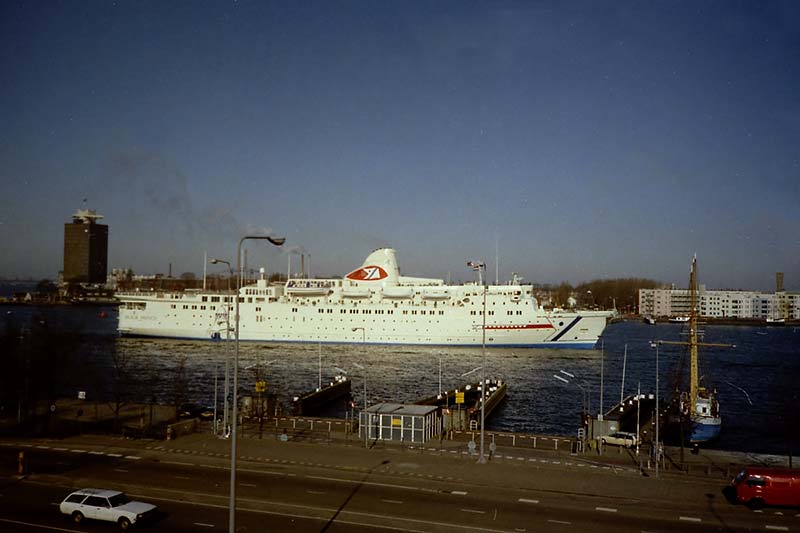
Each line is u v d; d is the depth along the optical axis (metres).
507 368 131.25
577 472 47.78
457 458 51.50
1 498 40.69
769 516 38.53
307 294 164.88
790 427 84.12
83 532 34.81
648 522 37.12
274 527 35.84
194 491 42.47
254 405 70.62
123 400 89.44
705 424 71.88
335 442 56.91
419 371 124.94
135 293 176.88
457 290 156.62
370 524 36.44
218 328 163.75
